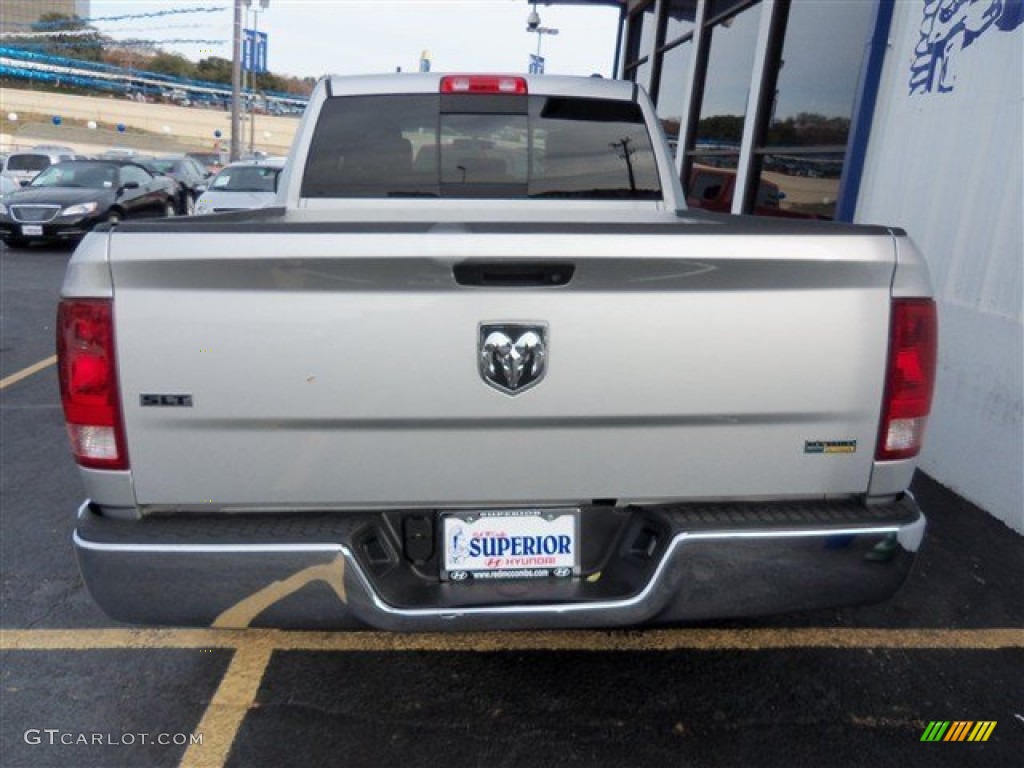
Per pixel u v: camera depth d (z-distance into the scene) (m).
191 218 2.62
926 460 4.98
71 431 2.26
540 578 2.43
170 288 2.15
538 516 2.40
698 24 9.86
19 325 8.73
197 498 2.29
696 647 3.23
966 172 4.62
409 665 3.12
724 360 2.26
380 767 2.59
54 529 4.18
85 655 3.16
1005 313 4.30
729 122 8.98
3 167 23.20
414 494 2.32
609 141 4.00
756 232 2.21
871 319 2.29
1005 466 4.31
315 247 2.12
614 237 2.17
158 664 3.11
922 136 5.04
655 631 3.34
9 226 14.03
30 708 2.86
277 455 2.26
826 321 2.27
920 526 2.40
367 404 2.22
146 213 16.09
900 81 5.31
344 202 3.87
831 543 2.34
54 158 23.53
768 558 2.33
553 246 2.15
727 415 2.30
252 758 2.63
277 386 2.20
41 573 3.75
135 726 2.77
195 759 2.62
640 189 4.01
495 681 3.02
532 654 3.19
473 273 2.18
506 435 2.29
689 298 2.22
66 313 2.18
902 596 3.61
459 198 3.93
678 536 2.30
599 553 2.46
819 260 2.22
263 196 13.65
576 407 2.26
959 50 4.69
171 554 2.22
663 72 11.93
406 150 3.92
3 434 5.54
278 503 2.31
